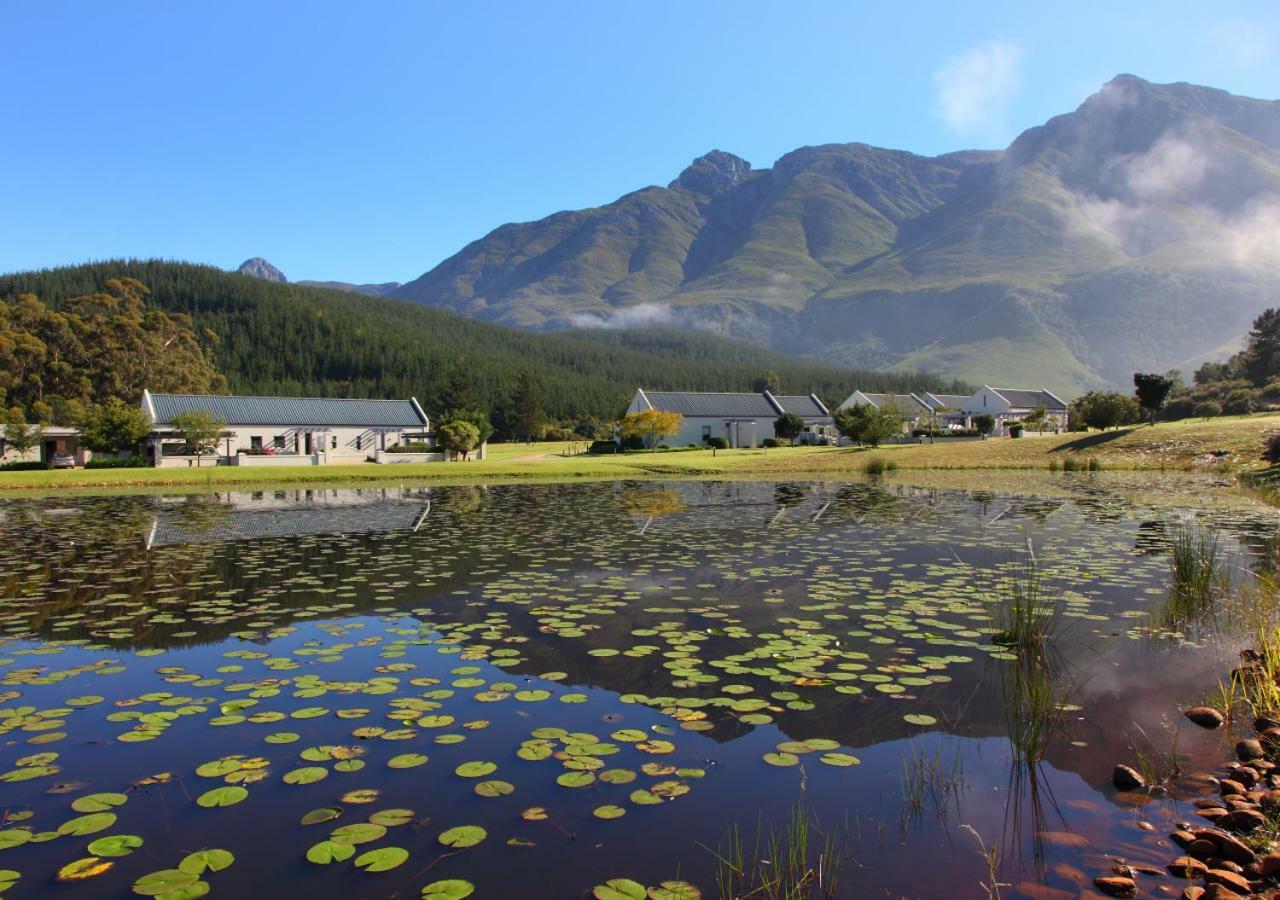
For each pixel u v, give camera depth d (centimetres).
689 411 6806
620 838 429
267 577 1140
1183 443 3634
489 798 472
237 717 598
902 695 643
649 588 1050
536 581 1102
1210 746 546
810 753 537
